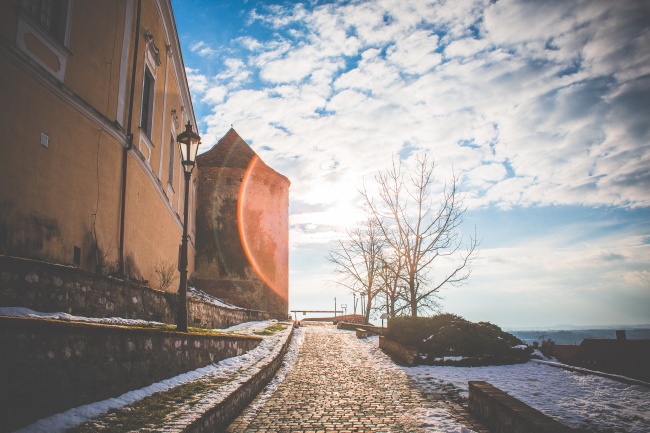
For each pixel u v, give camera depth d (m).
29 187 8.84
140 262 14.58
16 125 8.54
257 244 35.94
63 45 10.11
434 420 8.32
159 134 17.30
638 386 10.12
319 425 7.95
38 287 7.46
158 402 7.17
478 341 15.27
